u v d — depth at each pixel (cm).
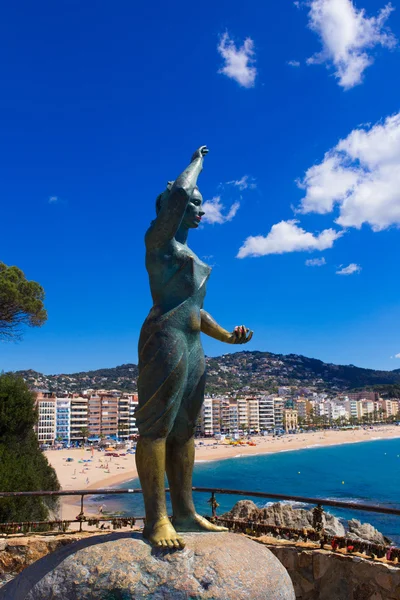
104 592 397
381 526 2833
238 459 9806
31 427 2233
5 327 2116
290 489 5684
